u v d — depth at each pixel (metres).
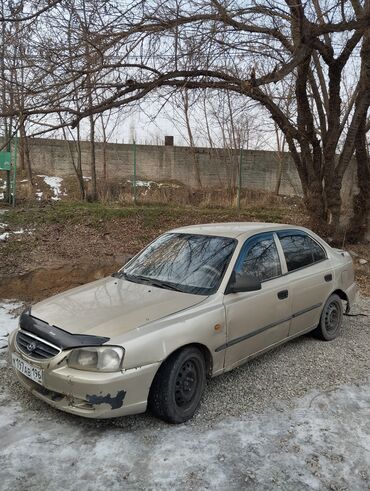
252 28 6.76
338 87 9.23
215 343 3.84
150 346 3.36
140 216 11.16
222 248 4.45
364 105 9.30
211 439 3.36
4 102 5.66
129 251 9.08
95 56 5.75
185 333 3.57
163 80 6.85
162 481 2.89
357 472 3.05
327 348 5.26
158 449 3.22
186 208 13.23
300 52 6.78
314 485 2.91
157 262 4.65
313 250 5.42
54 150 20.16
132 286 4.27
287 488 2.87
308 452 3.24
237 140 19.42
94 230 10.06
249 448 3.27
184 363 3.58
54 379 3.33
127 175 20.58
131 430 3.45
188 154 20.44
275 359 4.88
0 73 5.29
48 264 7.85
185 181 20.62
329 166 9.74
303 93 9.06
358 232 10.77
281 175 20.03
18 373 3.74
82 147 20.17
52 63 5.52
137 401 3.32
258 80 6.58
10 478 2.87
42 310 3.86
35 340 3.58
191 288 4.12
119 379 3.21
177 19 6.05
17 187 15.80
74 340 3.34
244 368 4.62
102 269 8.04
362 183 10.67
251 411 3.79
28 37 5.36
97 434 3.39
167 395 3.44
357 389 4.26
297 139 9.55
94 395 3.19
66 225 10.13
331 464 3.12
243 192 17.06
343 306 5.78
